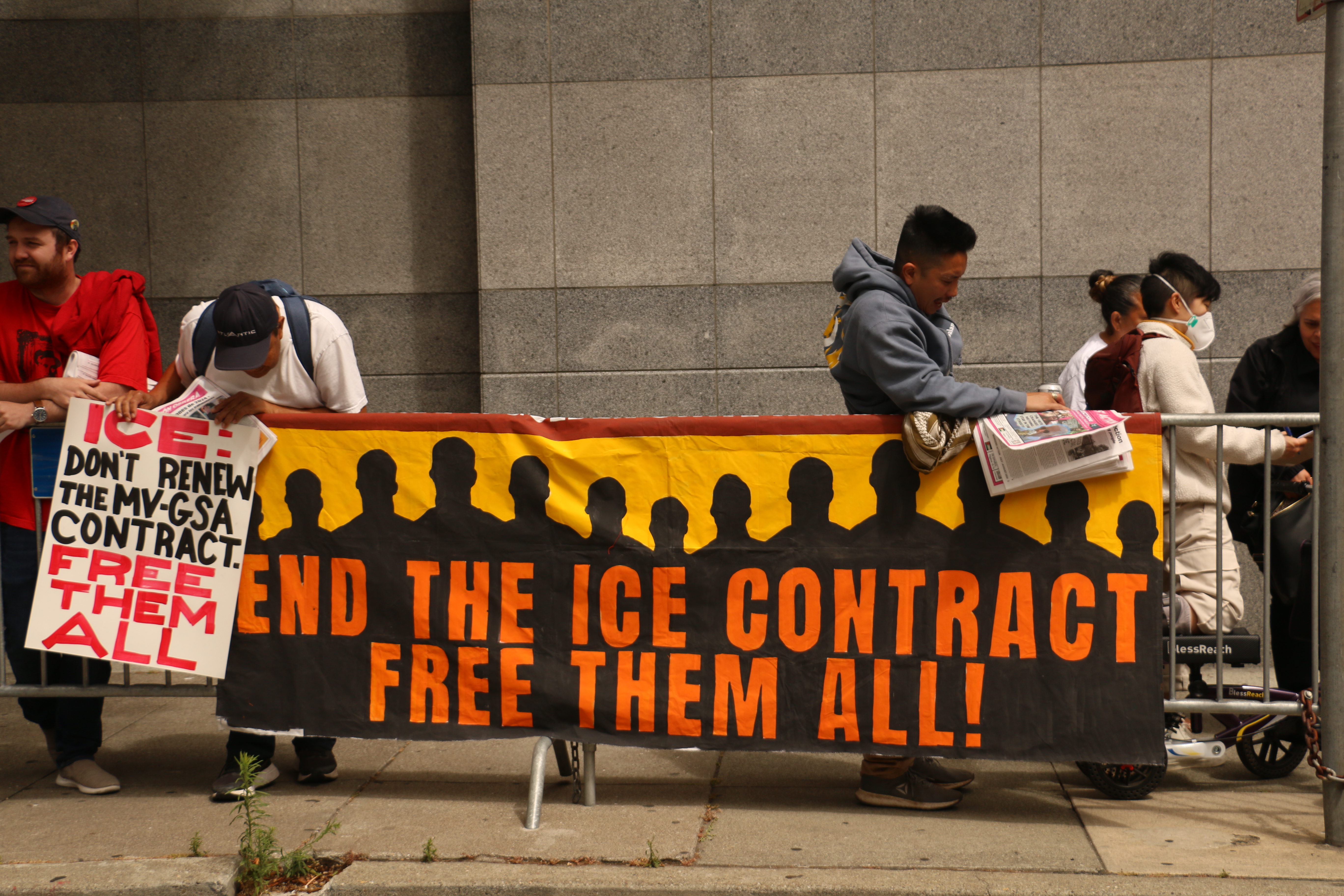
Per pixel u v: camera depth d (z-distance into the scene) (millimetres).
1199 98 6031
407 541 3746
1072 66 6098
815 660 3588
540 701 3689
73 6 6891
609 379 6438
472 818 3648
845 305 3691
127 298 4031
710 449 3617
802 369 6340
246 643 3809
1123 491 3449
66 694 3881
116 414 3797
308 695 3781
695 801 3801
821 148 6250
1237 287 6074
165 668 3785
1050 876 3094
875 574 3559
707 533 3629
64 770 4004
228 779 3867
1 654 3994
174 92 6918
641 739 3656
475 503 3717
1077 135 6117
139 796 3924
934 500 3523
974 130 6168
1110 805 3727
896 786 3705
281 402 3859
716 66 6262
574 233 6387
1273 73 5977
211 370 3818
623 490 3664
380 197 6957
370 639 3766
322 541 3777
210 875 3160
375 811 3729
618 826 3557
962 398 3393
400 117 6914
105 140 6938
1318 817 3572
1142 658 3447
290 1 6883
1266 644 3586
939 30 6148
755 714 3613
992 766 4160
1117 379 3941
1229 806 3699
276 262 6996
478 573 3721
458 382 7012
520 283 6430
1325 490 3254
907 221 3551
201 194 6961
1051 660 3482
